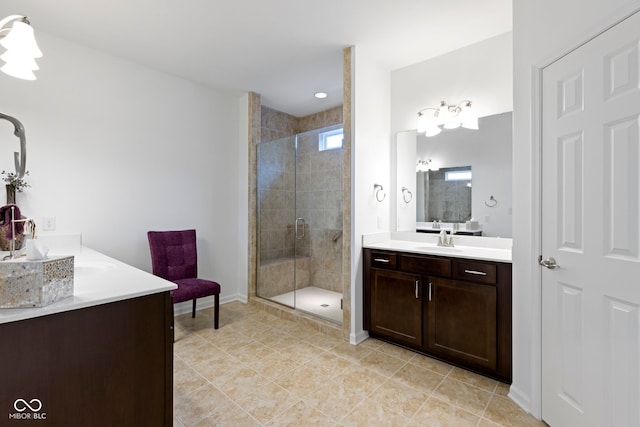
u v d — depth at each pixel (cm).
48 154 237
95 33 236
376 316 260
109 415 109
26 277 93
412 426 160
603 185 129
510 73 236
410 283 240
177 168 316
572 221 144
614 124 125
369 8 207
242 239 370
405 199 292
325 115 423
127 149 280
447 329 221
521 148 177
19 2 197
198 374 209
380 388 194
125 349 112
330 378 205
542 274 162
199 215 336
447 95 265
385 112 293
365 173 268
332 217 311
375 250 261
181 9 208
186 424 160
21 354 92
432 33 237
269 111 414
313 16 216
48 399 97
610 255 127
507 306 194
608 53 126
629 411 120
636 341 117
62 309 97
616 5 122
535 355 165
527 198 172
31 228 147
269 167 358
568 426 146
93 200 260
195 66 293
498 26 229
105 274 141
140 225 289
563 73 147
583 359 138
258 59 279
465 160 257
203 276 341
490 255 212
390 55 270
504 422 163
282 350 245
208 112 342
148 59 279
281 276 344
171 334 124
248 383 198
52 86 238
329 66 293
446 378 205
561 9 147
